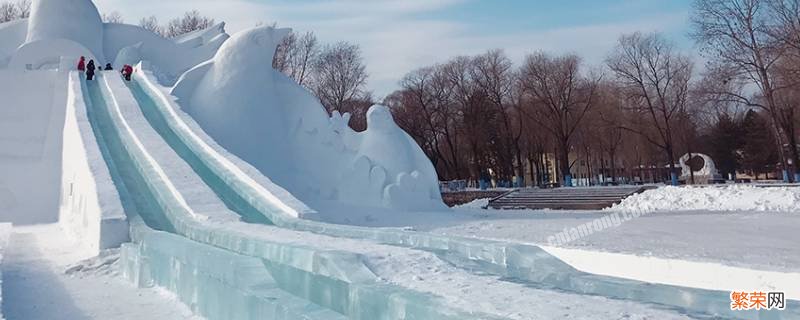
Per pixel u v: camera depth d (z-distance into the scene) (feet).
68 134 58.49
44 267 30.09
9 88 68.39
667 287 13.53
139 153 45.44
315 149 67.00
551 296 11.91
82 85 64.39
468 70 135.33
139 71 73.82
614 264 22.54
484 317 9.91
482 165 147.74
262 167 63.26
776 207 54.08
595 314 10.07
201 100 64.85
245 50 66.85
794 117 111.04
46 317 19.93
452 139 151.53
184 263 21.77
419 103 143.13
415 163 67.46
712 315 10.25
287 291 17.33
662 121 127.44
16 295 23.27
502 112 131.95
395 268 15.78
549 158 188.65
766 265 18.26
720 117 170.09
